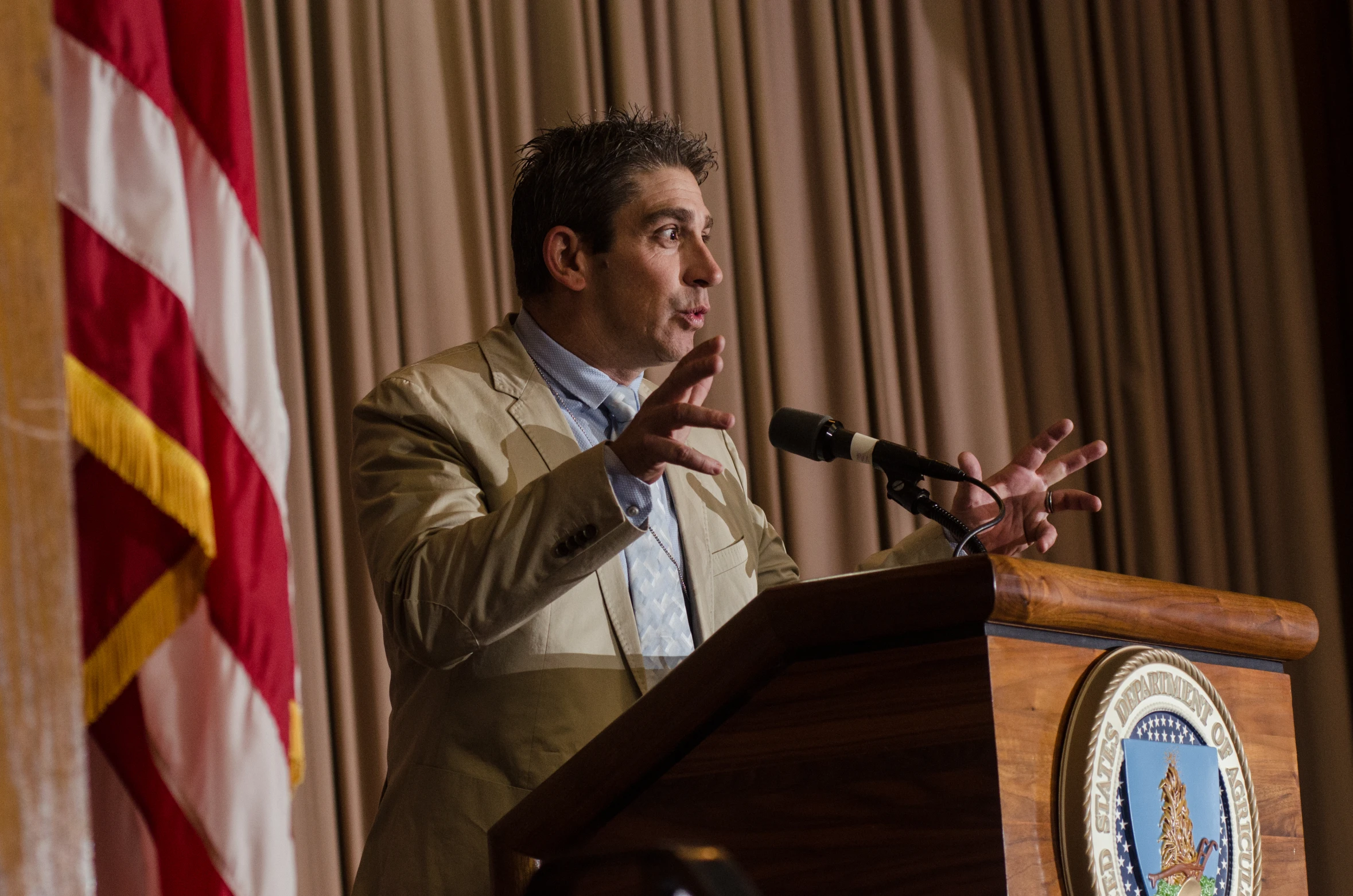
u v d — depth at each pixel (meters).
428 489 2.57
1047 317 6.25
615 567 2.67
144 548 2.22
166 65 2.39
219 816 2.18
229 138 2.44
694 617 2.80
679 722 1.68
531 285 3.02
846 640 1.62
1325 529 6.23
